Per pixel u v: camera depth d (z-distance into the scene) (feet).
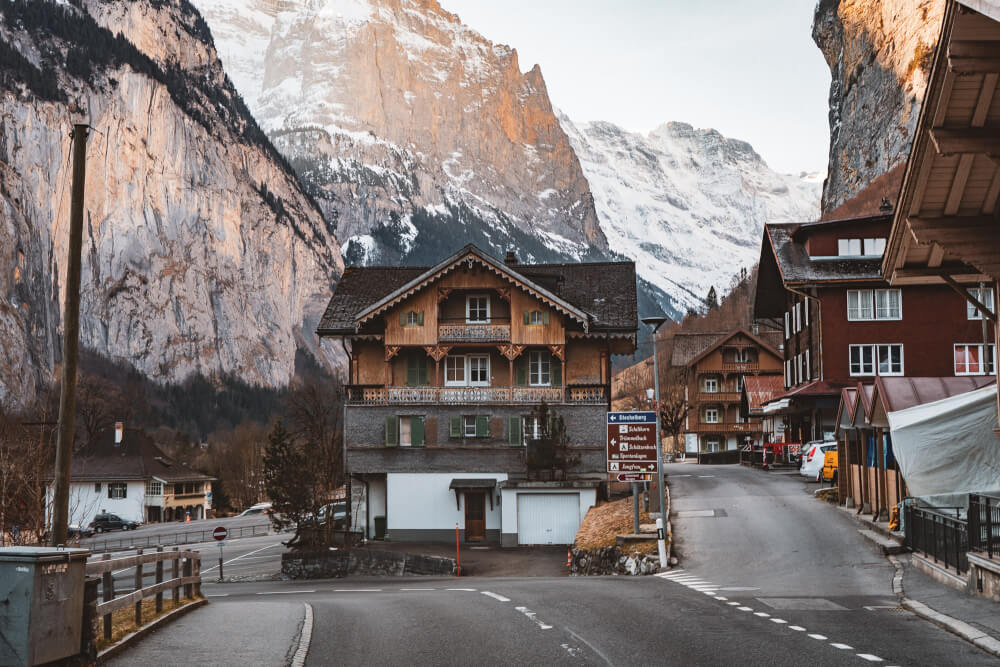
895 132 435.94
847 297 187.01
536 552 156.87
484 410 176.96
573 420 175.83
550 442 169.07
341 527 193.98
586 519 151.33
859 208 406.21
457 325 179.11
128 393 615.57
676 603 65.21
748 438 312.71
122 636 48.55
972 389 104.53
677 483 168.25
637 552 105.91
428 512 175.32
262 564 172.65
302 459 172.65
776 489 150.61
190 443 595.47
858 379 184.96
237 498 429.79
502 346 177.68
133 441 392.06
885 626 53.42
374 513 177.99
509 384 179.63
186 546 230.48
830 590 72.95
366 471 176.96
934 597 63.41
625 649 46.93
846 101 497.87
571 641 49.42
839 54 515.50
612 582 86.74
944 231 63.21
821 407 185.98
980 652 44.96
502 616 59.67
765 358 343.67
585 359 180.86
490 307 180.45
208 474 451.53
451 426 176.65
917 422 97.30
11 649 37.19
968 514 63.31
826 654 44.86
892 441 98.99
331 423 245.86
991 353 182.19
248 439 447.01
